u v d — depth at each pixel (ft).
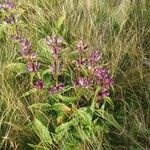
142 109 3.60
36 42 4.10
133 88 3.78
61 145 3.32
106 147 3.36
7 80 3.69
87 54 3.73
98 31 4.20
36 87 3.37
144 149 3.34
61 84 3.38
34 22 4.39
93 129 3.41
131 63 3.92
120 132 3.45
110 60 3.92
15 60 3.92
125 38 4.14
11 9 4.01
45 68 3.89
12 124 3.32
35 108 3.46
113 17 4.43
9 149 3.34
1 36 4.20
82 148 3.31
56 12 4.54
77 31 4.28
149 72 3.88
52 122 3.46
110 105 3.65
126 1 4.55
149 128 3.48
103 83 3.31
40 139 3.36
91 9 4.49
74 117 3.45
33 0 4.66
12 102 3.44
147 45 4.17
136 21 4.39
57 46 3.34
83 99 3.64
